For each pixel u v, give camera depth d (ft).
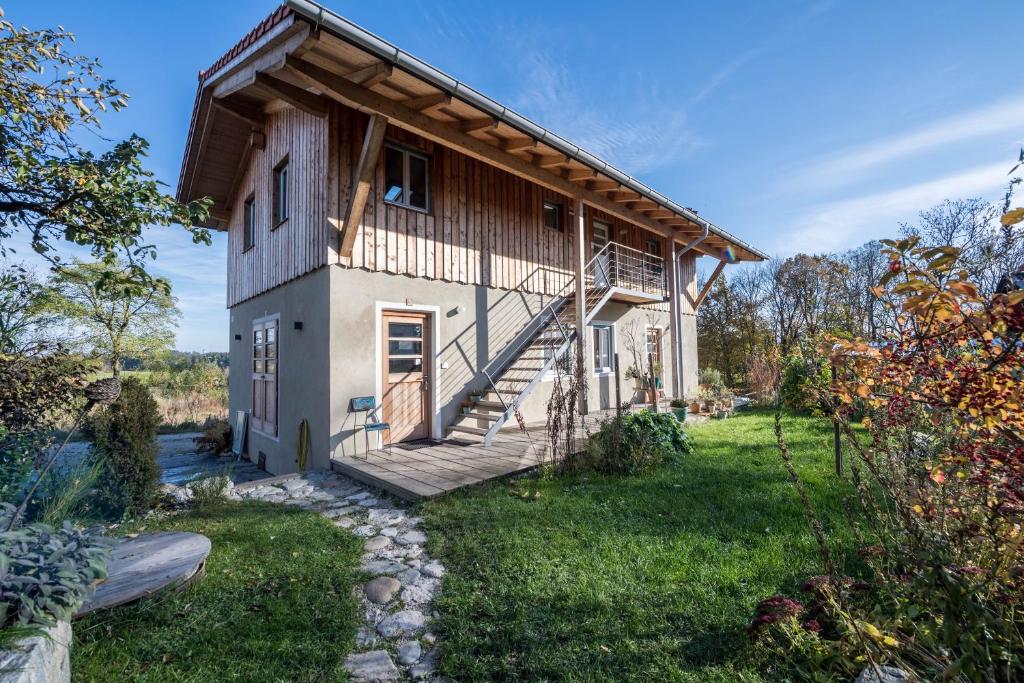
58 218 12.57
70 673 7.25
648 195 28.32
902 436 8.51
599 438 20.74
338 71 17.22
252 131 29.01
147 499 15.08
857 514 13.61
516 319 30.63
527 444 24.49
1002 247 7.55
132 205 12.63
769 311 73.41
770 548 11.69
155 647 8.18
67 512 12.54
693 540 12.35
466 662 7.94
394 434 24.35
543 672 7.63
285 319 26.16
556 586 10.15
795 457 21.25
